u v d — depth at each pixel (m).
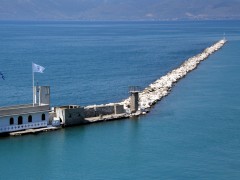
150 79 183.62
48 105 103.44
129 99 132.62
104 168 83.69
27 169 83.25
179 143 95.56
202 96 140.00
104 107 113.88
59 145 94.44
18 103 138.38
